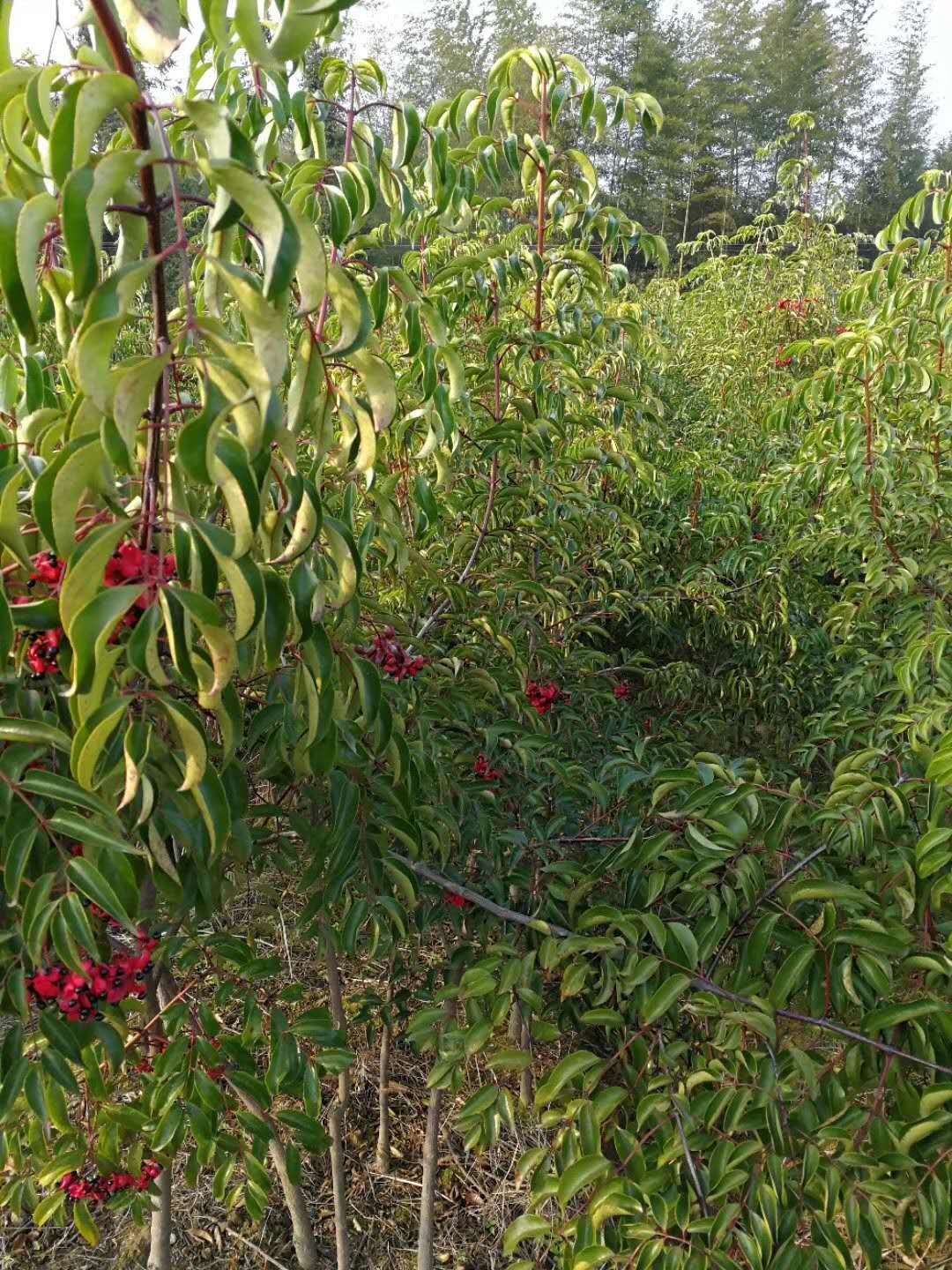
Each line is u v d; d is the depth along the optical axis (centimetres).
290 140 193
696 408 596
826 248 654
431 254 256
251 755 164
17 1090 126
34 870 118
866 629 345
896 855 160
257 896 306
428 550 256
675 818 157
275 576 99
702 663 490
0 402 143
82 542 83
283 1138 237
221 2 83
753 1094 129
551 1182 135
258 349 74
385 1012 226
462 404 227
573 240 264
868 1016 128
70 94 69
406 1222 248
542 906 184
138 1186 174
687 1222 122
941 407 283
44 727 100
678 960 143
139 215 86
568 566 295
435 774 185
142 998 193
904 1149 121
